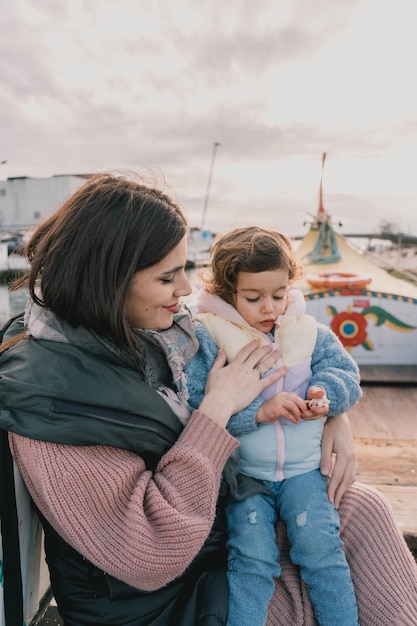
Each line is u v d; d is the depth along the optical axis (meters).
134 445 1.12
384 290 4.80
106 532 1.06
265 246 1.50
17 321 1.38
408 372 4.51
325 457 1.50
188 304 1.92
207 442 1.20
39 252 1.14
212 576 1.29
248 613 1.24
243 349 1.44
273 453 1.46
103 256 1.08
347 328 4.78
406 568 1.37
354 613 1.30
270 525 1.39
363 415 3.63
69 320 1.12
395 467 2.59
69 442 1.05
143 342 1.23
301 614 1.36
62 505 1.04
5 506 1.12
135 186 1.17
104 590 1.17
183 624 1.19
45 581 1.56
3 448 1.11
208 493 1.17
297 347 1.56
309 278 4.91
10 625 1.15
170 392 1.27
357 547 1.40
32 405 1.04
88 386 1.08
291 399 1.41
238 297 1.54
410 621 1.29
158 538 1.08
